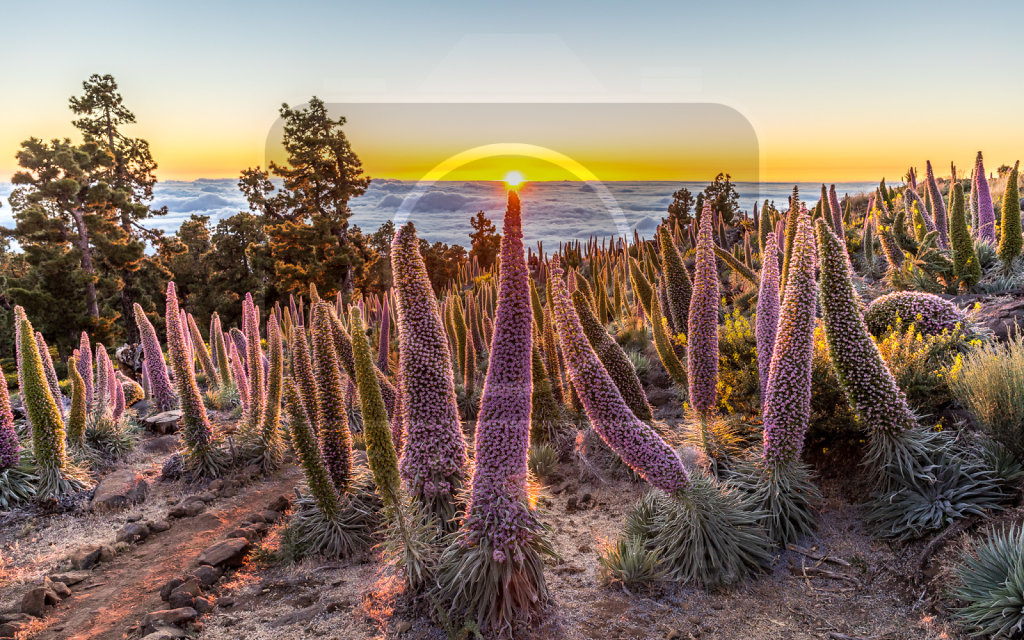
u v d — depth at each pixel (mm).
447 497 5598
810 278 5449
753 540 5336
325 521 6574
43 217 34750
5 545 7414
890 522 5309
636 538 5648
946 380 6250
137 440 11586
